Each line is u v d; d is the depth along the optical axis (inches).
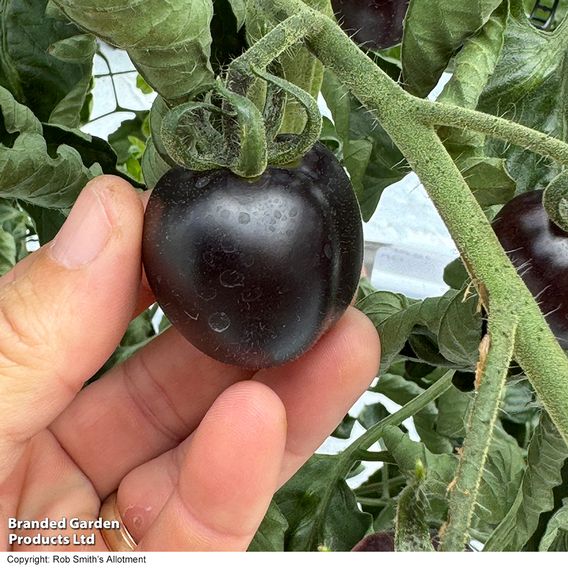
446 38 5.8
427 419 11.6
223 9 6.1
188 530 6.5
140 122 11.5
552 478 6.6
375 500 11.2
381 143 7.6
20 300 5.8
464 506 4.2
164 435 8.4
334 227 4.9
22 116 6.6
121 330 6.3
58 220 8.2
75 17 4.8
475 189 6.1
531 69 6.9
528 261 5.5
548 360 4.4
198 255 4.7
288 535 9.0
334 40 4.9
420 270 15.7
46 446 8.0
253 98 5.1
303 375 7.2
